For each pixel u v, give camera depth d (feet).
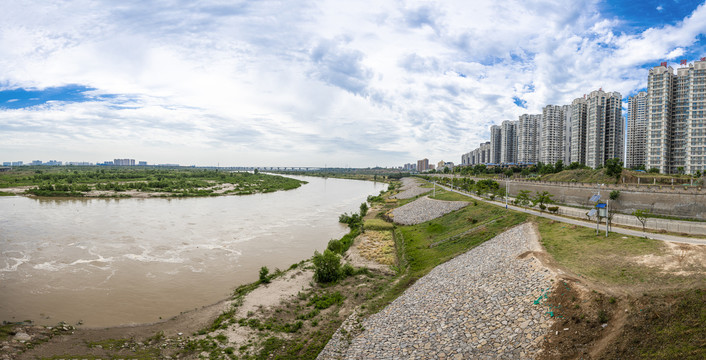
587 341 74.69
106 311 128.47
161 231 256.52
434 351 87.04
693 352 63.05
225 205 418.31
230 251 206.69
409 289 135.13
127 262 183.32
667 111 387.55
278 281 153.17
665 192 202.49
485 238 176.04
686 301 73.72
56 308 130.31
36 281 155.43
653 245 117.60
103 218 306.35
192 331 112.68
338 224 298.56
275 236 247.50
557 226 163.63
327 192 653.71
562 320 82.79
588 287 89.56
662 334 68.80
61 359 92.17
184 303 136.15
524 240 148.05
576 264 110.93
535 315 88.33
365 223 290.56
